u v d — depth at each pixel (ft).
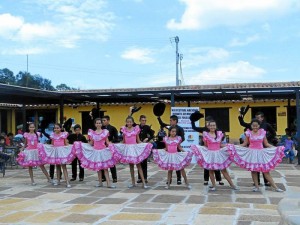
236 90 45.93
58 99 53.78
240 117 29.91
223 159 28.19
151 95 50.72
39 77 144.56
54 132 31.83
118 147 30.09
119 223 19.62
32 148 32.35
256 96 55.57
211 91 46.80
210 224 19.11
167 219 20.21
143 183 29.78
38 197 26.61
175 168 29.04
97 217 20.90
